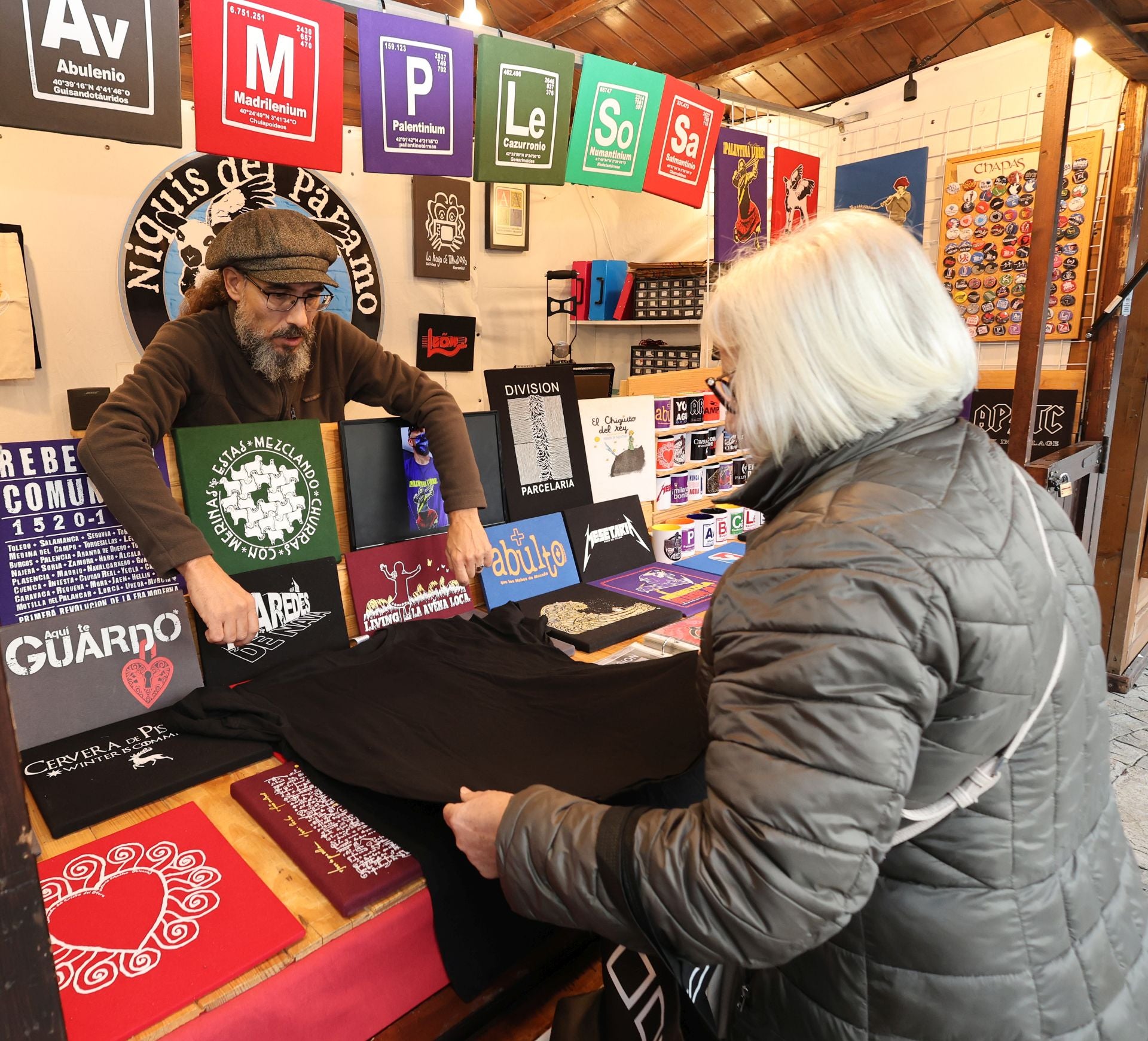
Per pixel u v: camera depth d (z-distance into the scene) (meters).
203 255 3.98
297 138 1.59
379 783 1.13
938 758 0.72
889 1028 0.80
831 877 0.64
